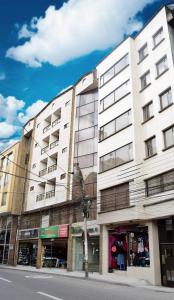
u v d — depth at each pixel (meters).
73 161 28.58
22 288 11.66
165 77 20.14
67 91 33.47
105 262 21.25
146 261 18.45
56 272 23.28
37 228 31.09
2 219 38.44
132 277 18.81
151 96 21.17
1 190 40.03
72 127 30.62
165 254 17.58
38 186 34.16
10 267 29.31
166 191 17.64
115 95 24.47
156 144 19.44
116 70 25.12
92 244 23.69
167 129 18.95
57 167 31.06
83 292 11.21
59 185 29.84
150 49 22.52
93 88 29.69
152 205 18.23
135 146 20.67
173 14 20.80
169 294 12.46
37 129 38.19
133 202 19.62
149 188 19.09
